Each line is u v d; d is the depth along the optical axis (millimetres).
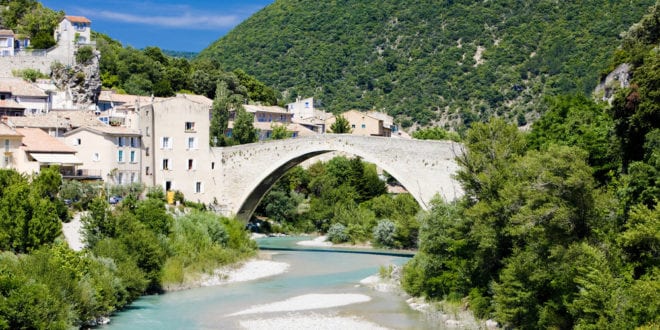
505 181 57375
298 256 96688
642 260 44219
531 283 49406
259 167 100000
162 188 94938
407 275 66062
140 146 94250
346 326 53562
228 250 83562
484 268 57469
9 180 67750
